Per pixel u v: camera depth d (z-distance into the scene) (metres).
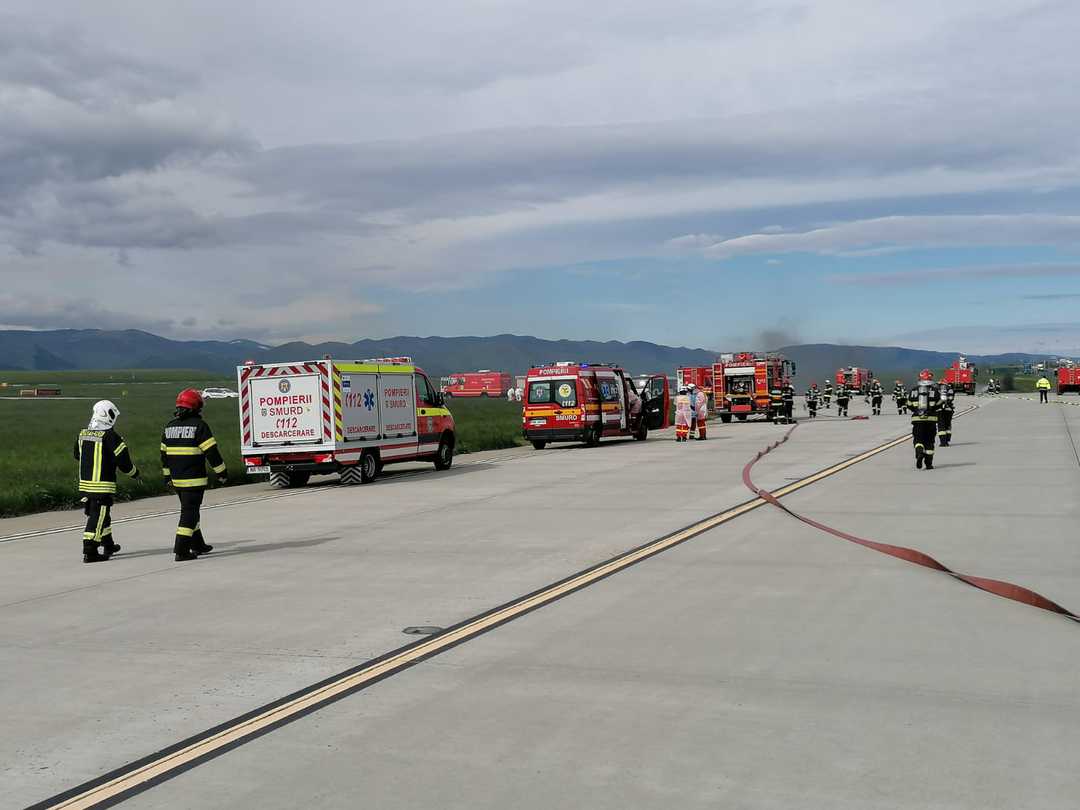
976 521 13.34
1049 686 6.11
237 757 5.21
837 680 6.32
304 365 21.75
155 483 21.20
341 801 4.59
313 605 9.13
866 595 8.91
